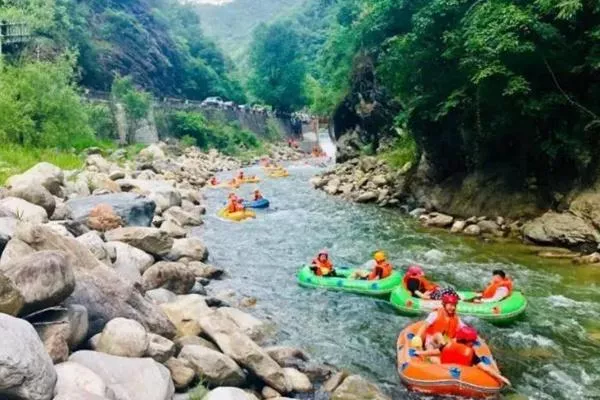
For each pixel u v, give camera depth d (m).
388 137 32.69
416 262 13.77
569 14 14.16
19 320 4.73
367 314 10.34
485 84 16.05
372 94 33.75
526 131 16.80
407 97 21.39
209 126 58.50
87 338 6.35
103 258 9.27
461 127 18.62
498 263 13.52
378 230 17.78
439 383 7.19
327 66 45.84
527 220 16.58
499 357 8.35
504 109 16.59
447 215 19.25
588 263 13.26
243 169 44.69
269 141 69.38
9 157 21.55
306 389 7.04
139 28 76.31
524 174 17.28
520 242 15.57
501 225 16.81
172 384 5.87
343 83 40.09
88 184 18.31
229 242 16.20
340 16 41.94
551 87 16.11
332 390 7.06
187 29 97.69
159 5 103.00
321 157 61.34
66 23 54.75
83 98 43.00
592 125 14.95
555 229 14.69
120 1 82.00
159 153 38.50
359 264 13.83
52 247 7.13
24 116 26.47
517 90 14.99
